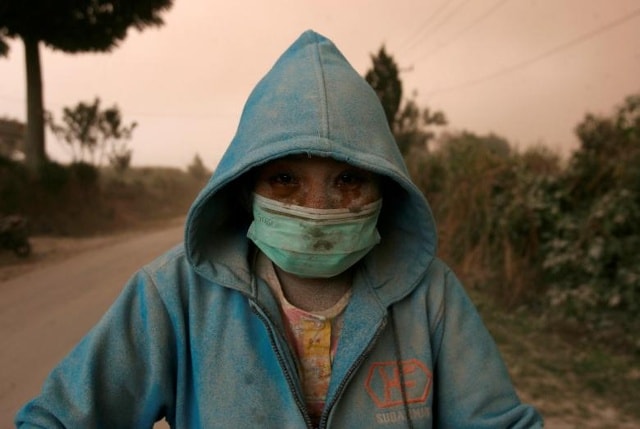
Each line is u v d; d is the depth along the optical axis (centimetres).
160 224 2014
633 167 508
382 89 1884
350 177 96
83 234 1560
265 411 90
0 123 2978
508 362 409
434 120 2155
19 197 1512
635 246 461
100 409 90
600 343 441
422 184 951
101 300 621
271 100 96
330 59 100
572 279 521
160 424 299
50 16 1667
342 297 104
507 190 659
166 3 1864
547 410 326
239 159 94
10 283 760
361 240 97
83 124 2286
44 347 450
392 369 98
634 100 565
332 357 100
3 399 349
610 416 317
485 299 596
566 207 566
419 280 106
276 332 93
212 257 101
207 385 91
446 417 103
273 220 96
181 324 97
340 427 92
